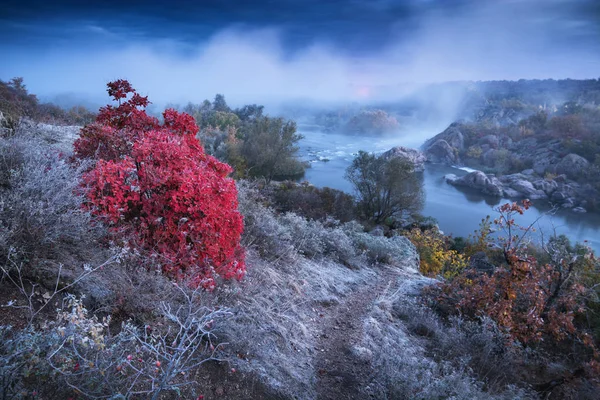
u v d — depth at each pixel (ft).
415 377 13.78
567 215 257.55
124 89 19.03
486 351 18.43
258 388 11.27
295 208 57.11
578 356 21.90
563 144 402.72
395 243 44.27
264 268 19.97
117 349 8.61
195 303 12.42
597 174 331.98
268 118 136.87
